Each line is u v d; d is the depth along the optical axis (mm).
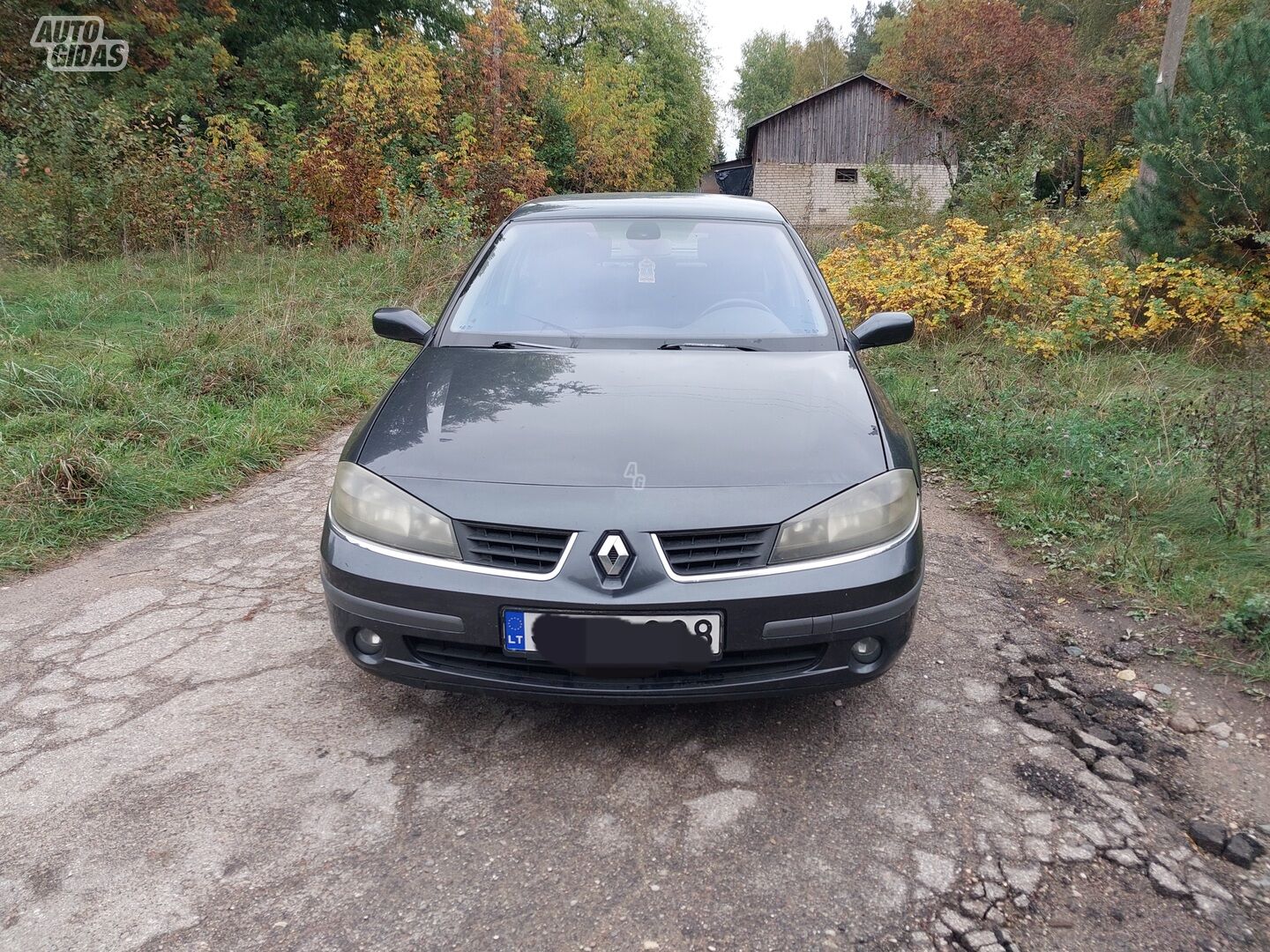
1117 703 2564
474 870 1911
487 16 17250
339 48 17453
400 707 2541
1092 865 1933
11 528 3711
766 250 3404
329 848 1979
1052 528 3781
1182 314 6629
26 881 1868
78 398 5199
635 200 3752
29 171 10688
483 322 3123
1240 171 6340
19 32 14273
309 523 4047
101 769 2252
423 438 2355
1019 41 19531
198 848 1972
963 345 6934
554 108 24500
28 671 2744
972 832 2033
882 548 2170
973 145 19828
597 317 3076
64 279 9109
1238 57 6781
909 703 2566
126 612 3150
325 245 11750
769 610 2051
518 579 2055
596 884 1871
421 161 12914
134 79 15789
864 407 2543
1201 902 1827
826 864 1930
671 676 2119
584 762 2291
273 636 2971
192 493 4355
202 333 6570
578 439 2285
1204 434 4426
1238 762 2297
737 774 2242
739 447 2260
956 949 1709
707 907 1808
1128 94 21891
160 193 10961
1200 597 3121
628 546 2031
